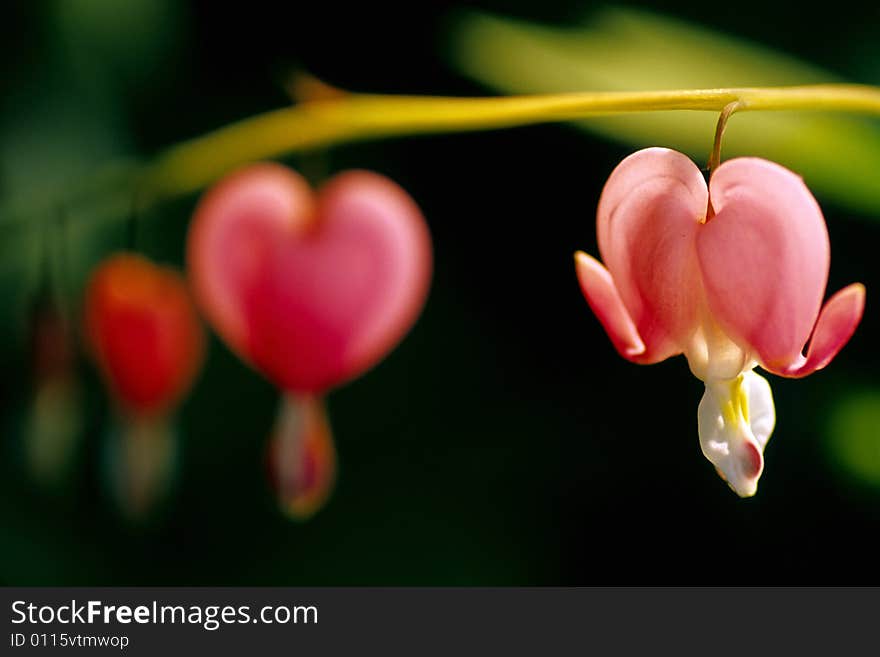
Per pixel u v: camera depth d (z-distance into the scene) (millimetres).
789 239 280
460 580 568
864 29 508
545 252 621
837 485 493
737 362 284
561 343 613
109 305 403
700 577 545
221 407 615
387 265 357
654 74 389
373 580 574
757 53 408
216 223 357
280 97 641
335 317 354
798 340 281
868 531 500
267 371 358
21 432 568
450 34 620
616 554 564
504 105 306
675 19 523
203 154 367
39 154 594
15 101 599
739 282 281
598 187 610
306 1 641
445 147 625
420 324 623
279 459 356
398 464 601
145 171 374
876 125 377
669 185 283
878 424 471
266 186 358
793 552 511
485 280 627
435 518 584
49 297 389
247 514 599
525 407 604
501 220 626
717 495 556
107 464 428
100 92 616
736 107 286
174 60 632
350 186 360
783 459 498
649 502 569
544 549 573
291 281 354
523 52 399
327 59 641
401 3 636
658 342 284
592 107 300
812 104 286
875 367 483
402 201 361
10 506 569
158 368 407
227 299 357
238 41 641
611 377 597
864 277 485
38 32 609
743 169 282
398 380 616
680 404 579
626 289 284
